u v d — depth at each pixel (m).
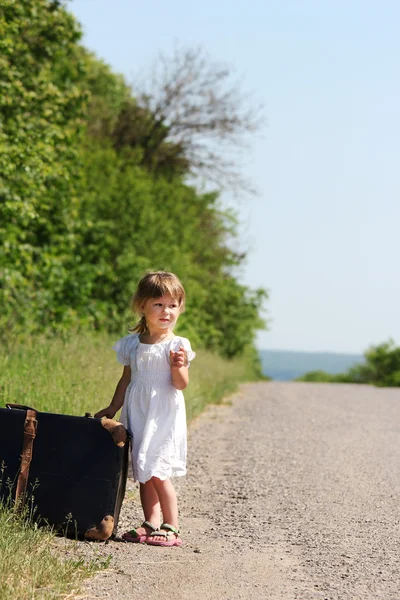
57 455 6.18
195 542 6.39
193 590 5.12
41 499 6.17
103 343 15.43
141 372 6.26
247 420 15.20
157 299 6.25
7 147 14.47
